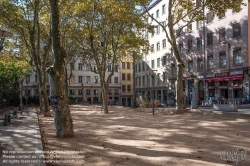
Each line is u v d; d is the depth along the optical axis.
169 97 47.81
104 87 25.19
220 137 9.37
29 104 41.78
